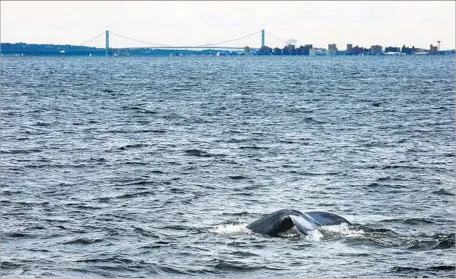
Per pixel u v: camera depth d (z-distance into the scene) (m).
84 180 63.53
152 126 104.88
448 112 125.56
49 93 176.25
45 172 67.25
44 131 97.62
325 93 179.62
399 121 110.94
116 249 42.53
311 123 108.88
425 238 44.09
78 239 44.59
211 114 123.19
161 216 50.50
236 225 47.25
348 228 45.03
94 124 107.06
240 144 85.44
